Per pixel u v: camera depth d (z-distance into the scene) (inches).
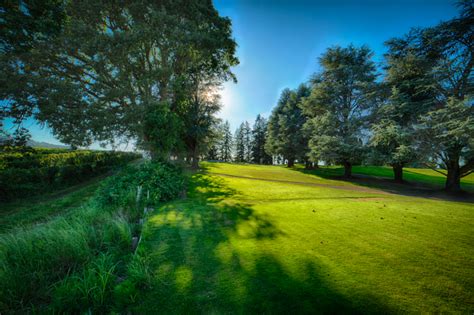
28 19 241.4
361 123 611.5
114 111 474.6
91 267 102.0
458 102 377.1
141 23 444.1
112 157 676.1
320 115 757.9
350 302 79.0
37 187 340.2
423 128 428.1
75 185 423.2
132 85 496.4
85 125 414.9
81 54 447.2
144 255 114.5
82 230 131.0
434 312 73.5
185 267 103.7
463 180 657.0
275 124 1314.0
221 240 138.9
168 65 532.1
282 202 260.8
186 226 166.4
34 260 102.0
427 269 103.0
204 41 503.5
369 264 107.8
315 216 196.9
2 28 235.6
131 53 433.7
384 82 579.2
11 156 447.5
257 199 289.1
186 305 76.9
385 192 423.5
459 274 98.6
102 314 74.7
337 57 722.2
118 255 118.7
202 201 265.3
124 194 232.8
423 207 234.7
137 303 78.0
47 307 77.7
